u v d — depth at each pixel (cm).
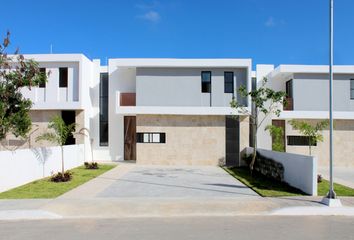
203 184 1579
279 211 1051
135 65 2431
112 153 2622
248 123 2442
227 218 980
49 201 1183
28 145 2388
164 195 1305
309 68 2452
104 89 2673
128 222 938
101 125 2652
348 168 2378
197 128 2456
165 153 2448
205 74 2492
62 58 2392
